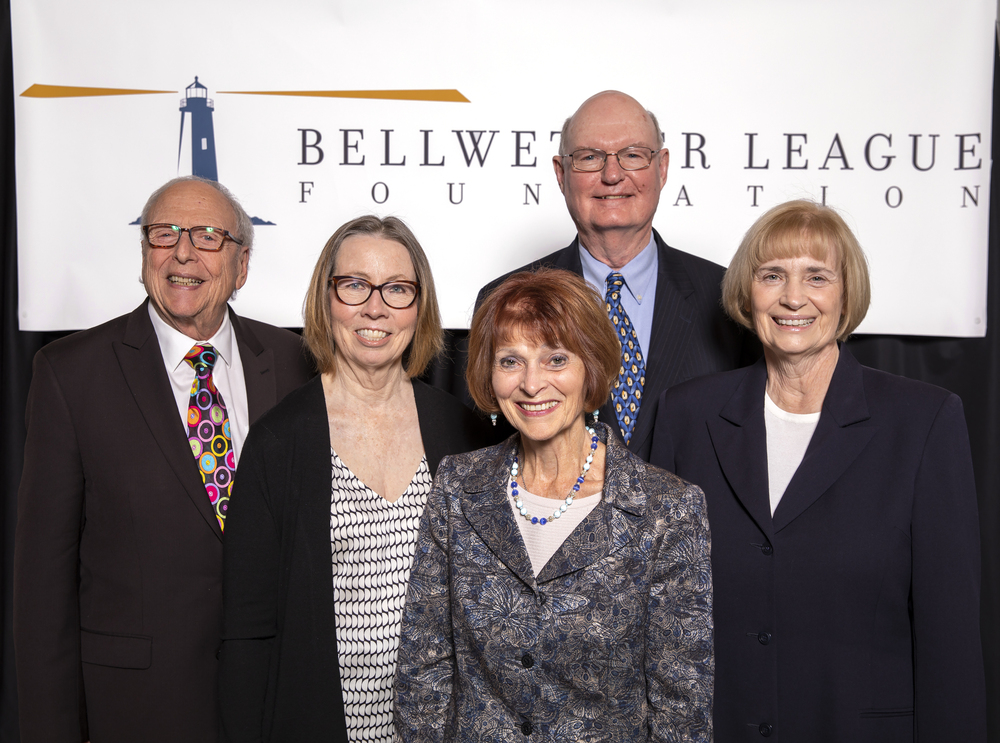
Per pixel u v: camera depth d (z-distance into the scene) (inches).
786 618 53.4
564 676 43.7
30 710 59.8
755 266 57.2
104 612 60.7
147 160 91.0
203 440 63.4
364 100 91.6
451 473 50.9
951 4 90.1
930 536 51.7
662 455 61.2
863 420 54.8
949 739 50.9
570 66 91.4
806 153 91.8
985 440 96.6
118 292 91.5
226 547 53.9
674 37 90.8
